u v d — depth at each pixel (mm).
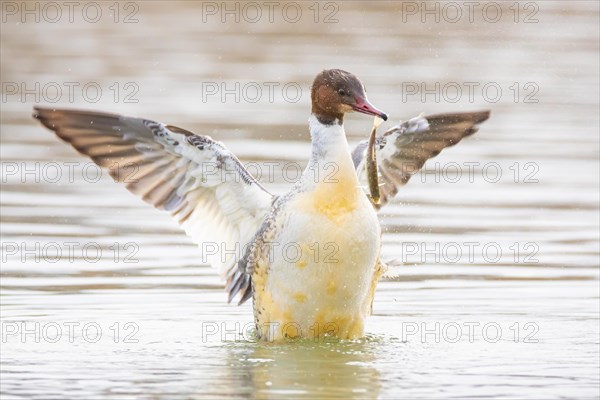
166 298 15102
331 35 37000
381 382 11219
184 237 18016
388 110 26922
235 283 13469
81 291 15336
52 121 13039
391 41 36094
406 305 14781
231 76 30766
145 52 34188
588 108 28234
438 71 31891
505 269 16453
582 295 15195
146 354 12445
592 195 20609
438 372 11641
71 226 18453
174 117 26156
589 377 11398
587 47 35750
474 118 14562
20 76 30406
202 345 12891
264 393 10820
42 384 11125
